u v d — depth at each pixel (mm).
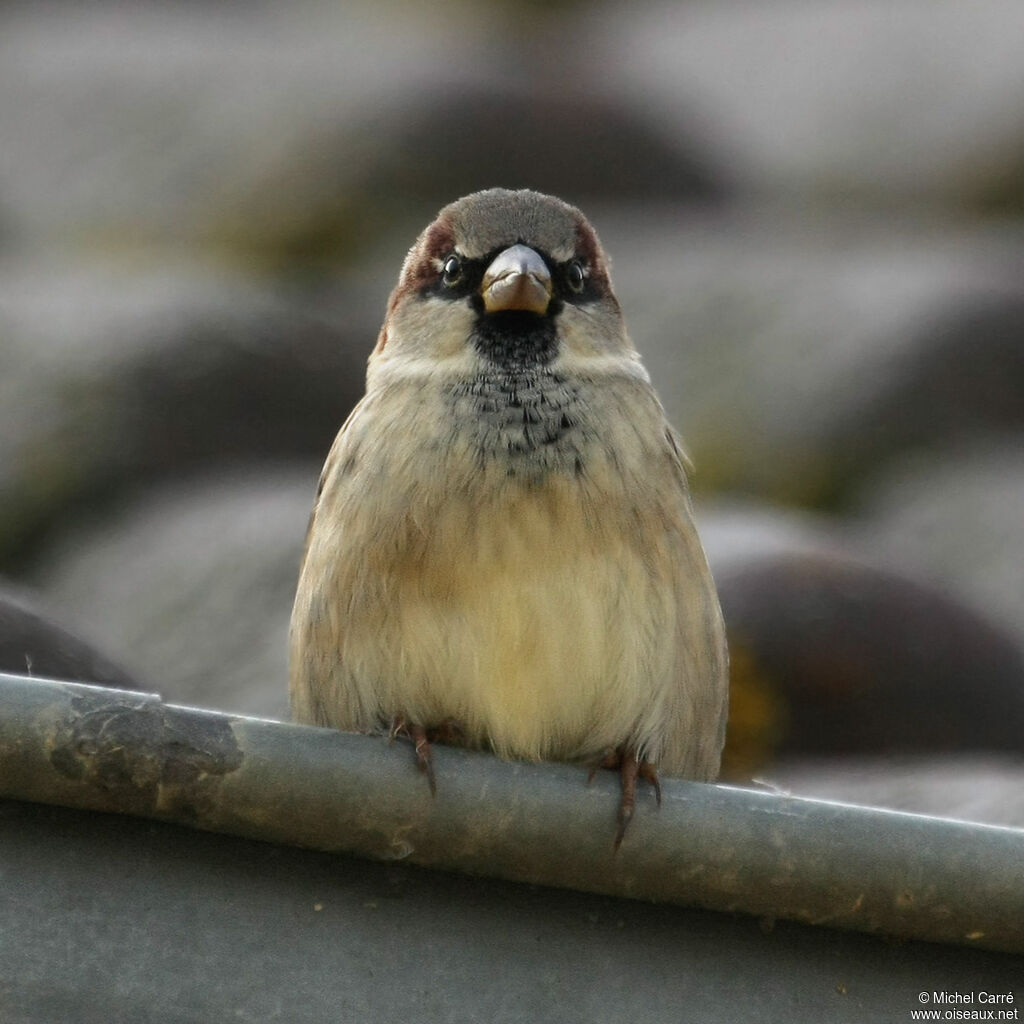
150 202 18031
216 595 11258
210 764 4992
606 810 5223
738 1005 5227
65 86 19109
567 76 20672
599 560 6586
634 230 18234
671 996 5207
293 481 12812
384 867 5168
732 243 17891
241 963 5004
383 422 6832
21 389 13133
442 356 7133
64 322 13727
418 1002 5078
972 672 10305
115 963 4922
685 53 22703
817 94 21312
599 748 6926
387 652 6676
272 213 17797
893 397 14805
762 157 20938
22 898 4926
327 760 5094
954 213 19859
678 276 16875
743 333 16016
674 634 6793
